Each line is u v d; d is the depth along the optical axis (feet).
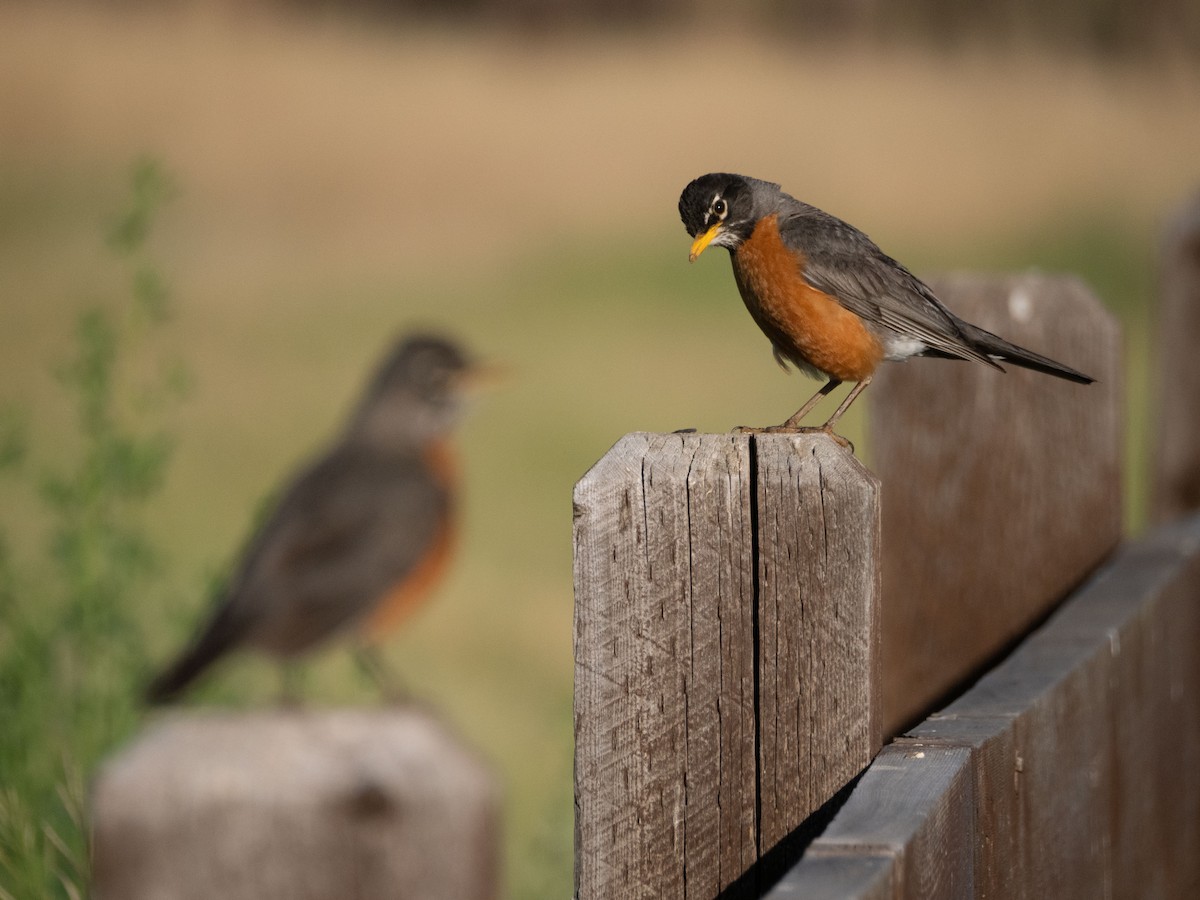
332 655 35.58
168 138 163.02
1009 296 23.82
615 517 15.43
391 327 114.32
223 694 28.43
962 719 16.49
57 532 29.01
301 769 10.26
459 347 30.76
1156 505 28.14
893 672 23.84
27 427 36.99
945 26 191.52
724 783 15.37
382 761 10.30
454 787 10.32
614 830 15.46
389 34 200.34
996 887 15.96
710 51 190.39
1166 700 22.58
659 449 15.49
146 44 176.14
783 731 15.28
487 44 202.90
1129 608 21.17
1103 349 23.68
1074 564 23.61
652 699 15.42
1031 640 20.11
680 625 15.39
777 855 15.29
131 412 30.66
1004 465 23.70
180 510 64.90
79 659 27.81
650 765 15.43
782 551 15.25
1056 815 17.95
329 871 10.24
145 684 26.86
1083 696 18.98
